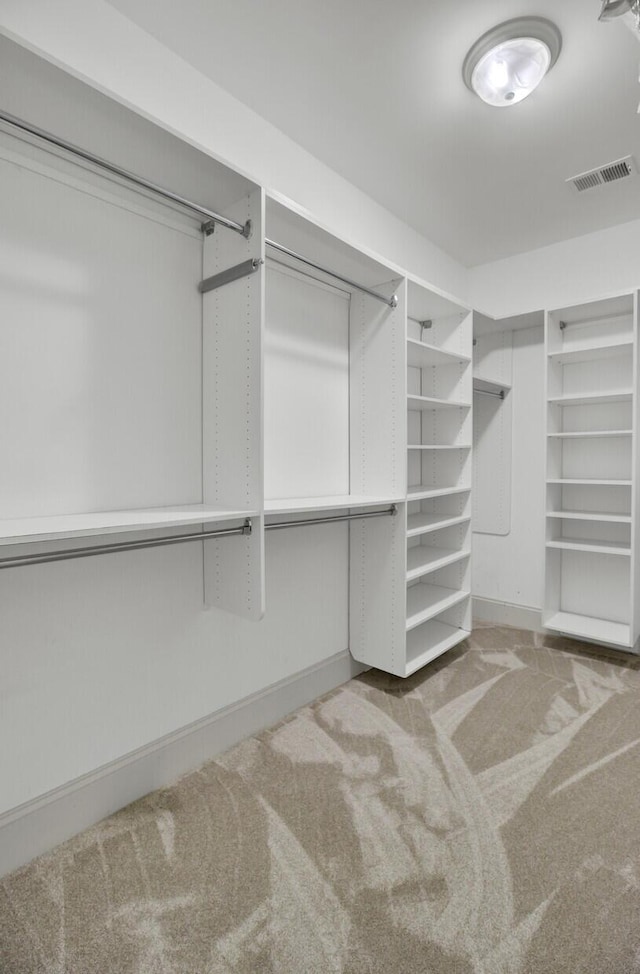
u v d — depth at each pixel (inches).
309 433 87.9
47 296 54.1
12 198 51.3
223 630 73.4
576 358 115.1
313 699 88.4
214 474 67.7
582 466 119.9
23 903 47.5
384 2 57.4
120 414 60.7
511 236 117.3
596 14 59.1
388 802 61.7
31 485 53.3
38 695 54.1
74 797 56.6
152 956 42.5
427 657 95.8
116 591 60.7
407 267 111.6
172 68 64.9
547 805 61.1
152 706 64.7
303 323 86.1
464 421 109.5
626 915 46.1
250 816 59.3
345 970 41.3
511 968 41.4
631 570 103.4
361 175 92.9
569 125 79.4
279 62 66.5
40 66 40.7
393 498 85.9
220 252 66.2
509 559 132.1
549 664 104.0
